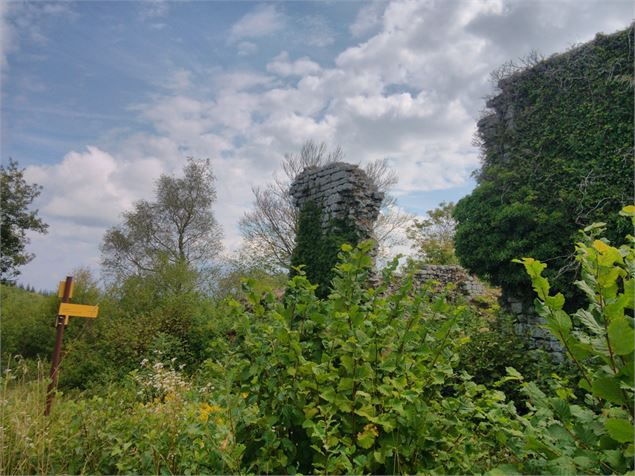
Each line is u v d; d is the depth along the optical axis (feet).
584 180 21.83
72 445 9.87
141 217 71.97
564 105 23.88
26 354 29.96
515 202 23.09
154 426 9.89
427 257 68.85
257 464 7.30
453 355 8.37
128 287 36.27
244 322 7.95
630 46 21.95
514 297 23.97
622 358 4.41
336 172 33.47
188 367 27.91
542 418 5.20
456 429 7.50
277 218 62.34
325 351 7.98
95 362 26.86
